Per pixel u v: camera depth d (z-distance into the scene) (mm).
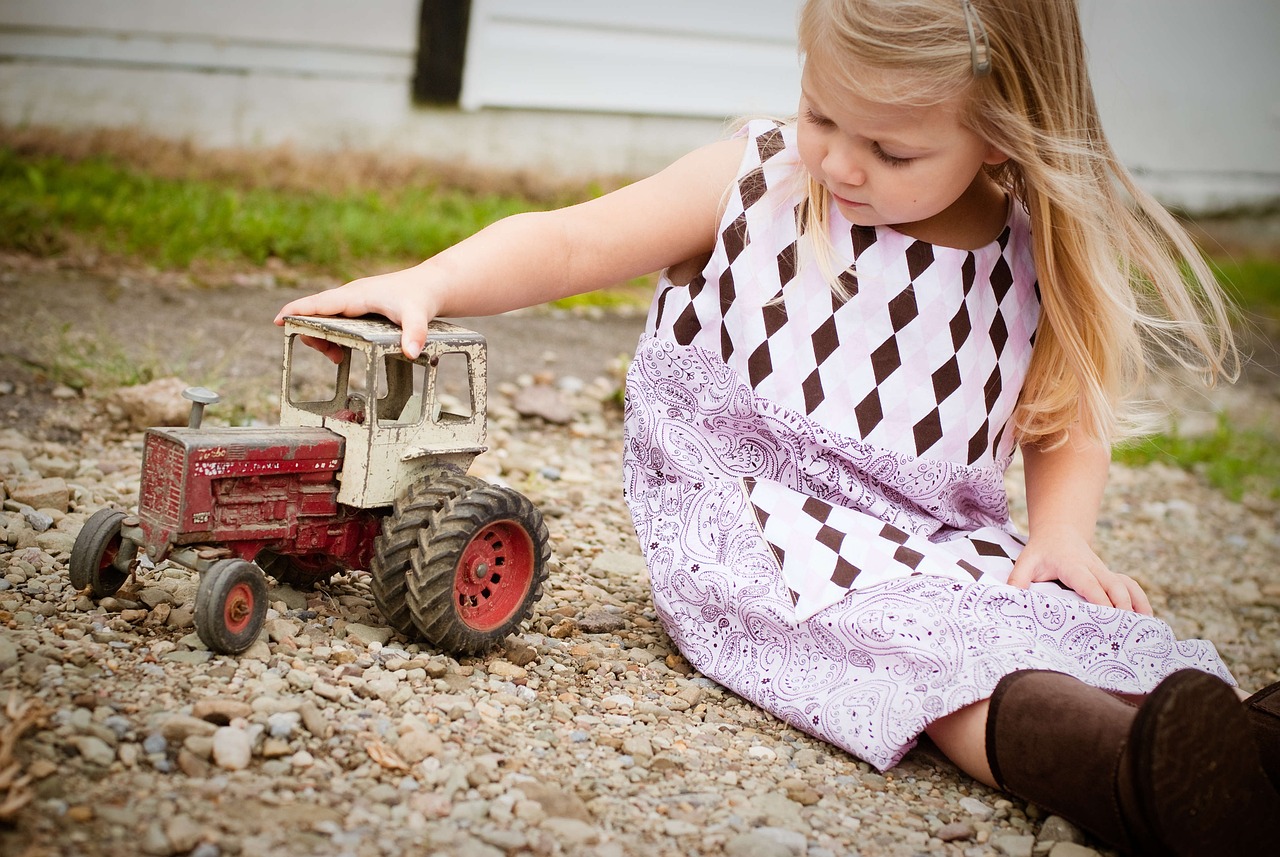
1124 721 1850
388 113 6895
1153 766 1706
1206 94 9672
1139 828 1785
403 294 2139
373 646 2170
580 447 4156
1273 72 9930
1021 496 4582
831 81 2027
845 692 2170
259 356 4281
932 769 2162
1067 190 2229
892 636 2137
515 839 1702
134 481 3051
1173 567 4078
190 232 5473
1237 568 4160
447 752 1893
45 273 4855
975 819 1992
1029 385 2473
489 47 7066
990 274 2365
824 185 2232
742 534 2314
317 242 5660
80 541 2141
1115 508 4734
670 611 2410
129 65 6172
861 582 2199
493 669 2219
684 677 2395
